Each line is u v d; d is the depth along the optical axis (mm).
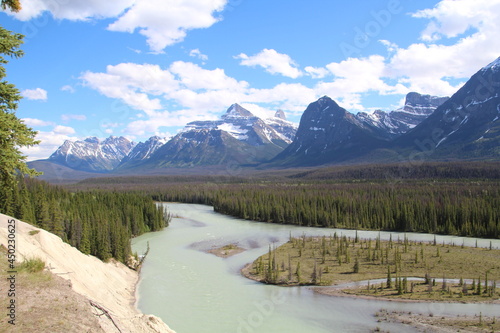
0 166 30797
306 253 95375
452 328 49594
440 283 69000
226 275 77812
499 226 121000
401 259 86500
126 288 66438
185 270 81875
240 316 54750
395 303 59312
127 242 85500
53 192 136250
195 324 51625
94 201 145250
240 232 134000
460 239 119250
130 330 31094
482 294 62062
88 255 70688
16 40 30328
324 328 50594
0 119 28328
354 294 63969
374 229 141000
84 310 27734
